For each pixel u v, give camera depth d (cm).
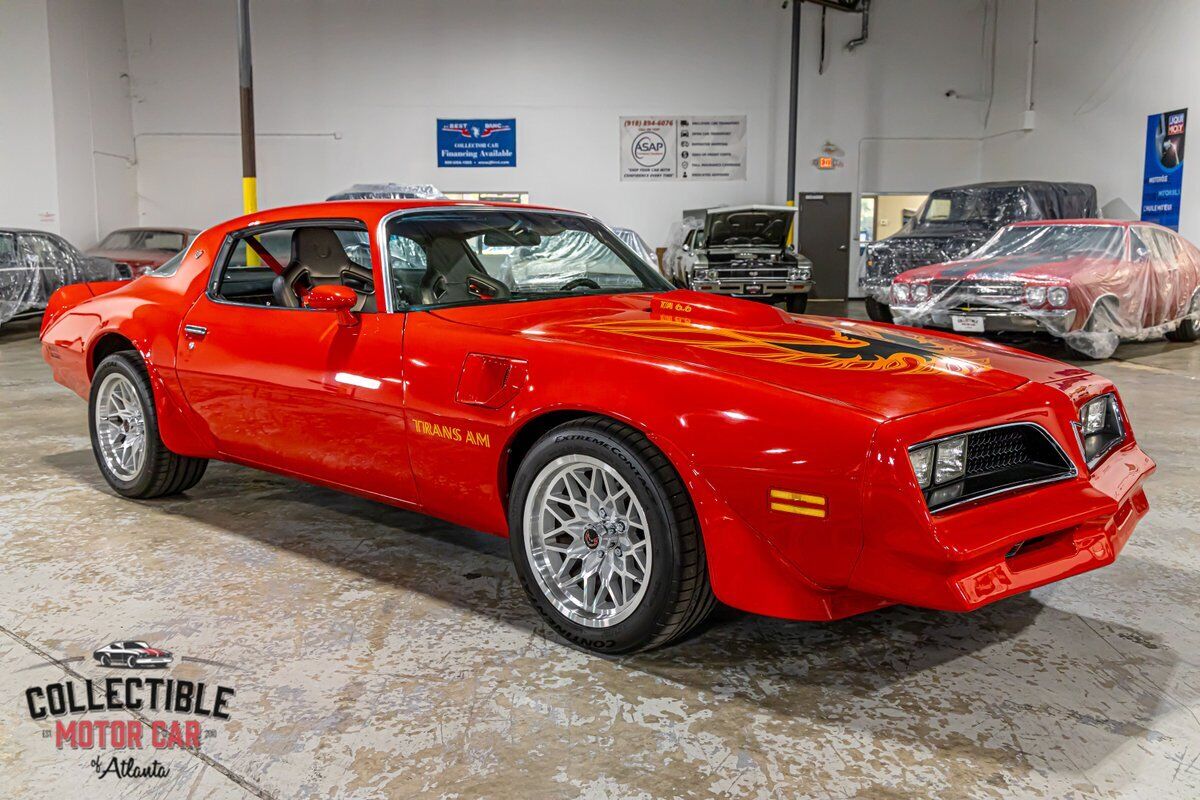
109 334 355
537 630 241
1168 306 873
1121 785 171
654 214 1777
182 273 341
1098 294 772
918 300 826
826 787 171
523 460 231
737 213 1306
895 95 1758
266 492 372
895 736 189
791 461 191
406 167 1748
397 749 183
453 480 250
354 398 266
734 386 202
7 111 1465
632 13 1723
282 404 290
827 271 1806
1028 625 245
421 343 254
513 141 1747
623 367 216
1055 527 198
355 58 1714
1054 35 1536
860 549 188
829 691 208
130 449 358
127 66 1692
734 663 222
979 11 1734
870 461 184
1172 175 1296
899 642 235
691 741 187
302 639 234
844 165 1775
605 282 316
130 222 1709
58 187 1484
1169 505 354
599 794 168
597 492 226
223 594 263
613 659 224
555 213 329
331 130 1730
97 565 286
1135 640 236
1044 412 211
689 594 209
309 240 322
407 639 234
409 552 301
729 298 277
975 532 187
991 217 1159
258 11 1692
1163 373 724
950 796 168
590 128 1750
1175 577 281
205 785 171
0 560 289
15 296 1026
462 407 240
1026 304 765
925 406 195
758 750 183
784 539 195
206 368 312
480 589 269
